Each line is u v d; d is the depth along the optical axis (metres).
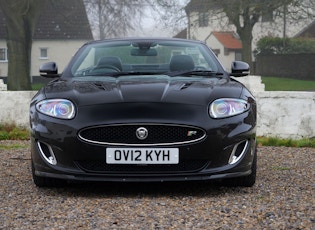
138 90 5.79
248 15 39.84
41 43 59.81
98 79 6.34
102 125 5.46
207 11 39.44
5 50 59.91
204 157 5.50
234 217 4.78
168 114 5.49
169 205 5.24
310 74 48.06
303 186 6.16
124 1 41.62
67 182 6.14
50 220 4.75
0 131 11.70
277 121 10.78
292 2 36.06
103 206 5.21
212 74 6.66
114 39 7.43
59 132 5.56
